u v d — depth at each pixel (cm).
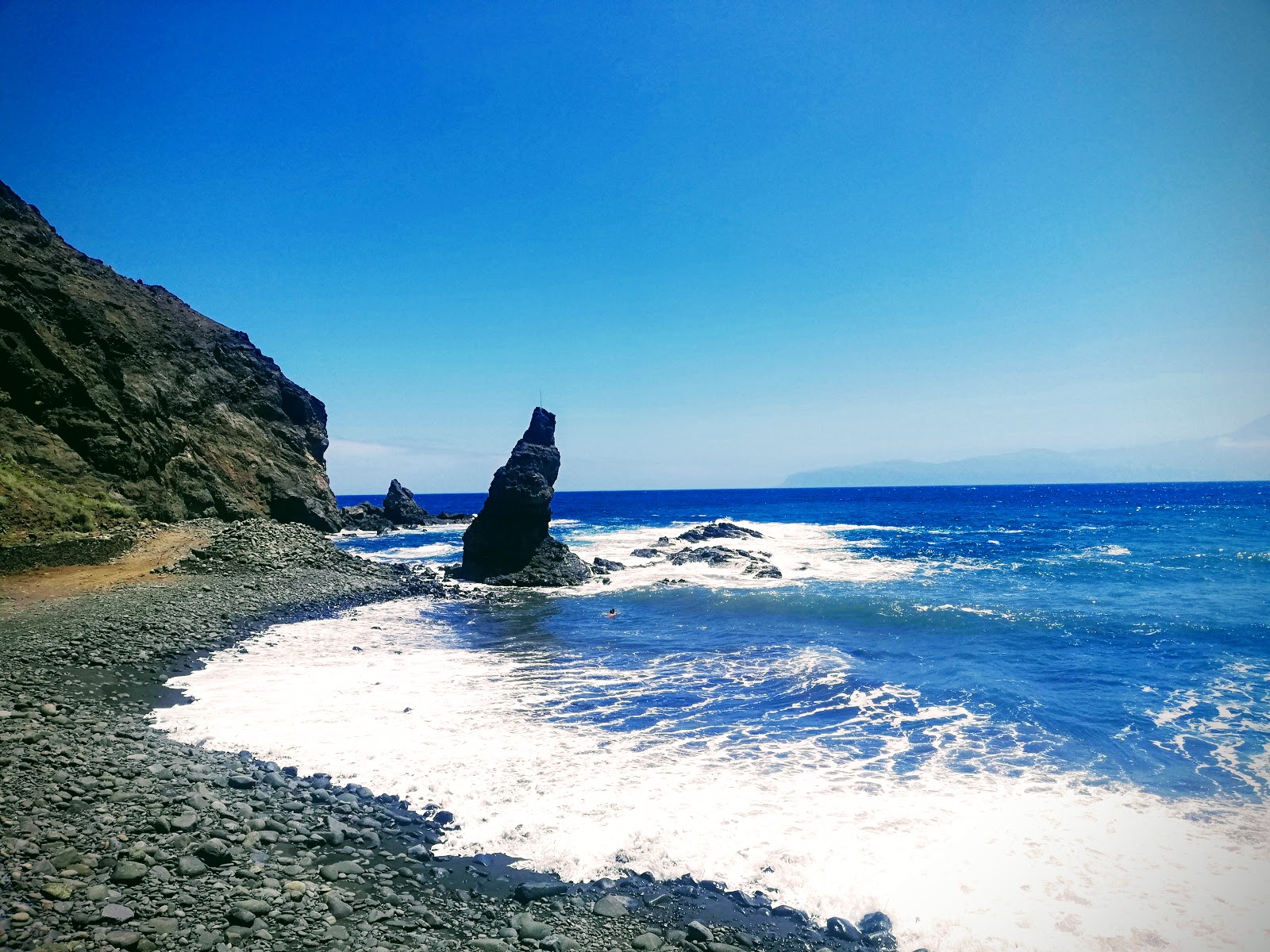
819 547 5322
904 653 2091
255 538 3638
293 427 6556
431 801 1075
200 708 1471
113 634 1922
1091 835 993
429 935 741
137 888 726
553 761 1250
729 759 1273
